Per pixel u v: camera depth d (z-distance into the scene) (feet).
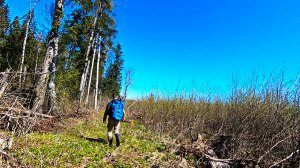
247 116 33.50
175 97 55.16
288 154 27.20
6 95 36.09
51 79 52.70
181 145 36.94
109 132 36.11
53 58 53.62
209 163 29.30
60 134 38.75
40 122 41.22
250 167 28.09
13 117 33.40
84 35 88.48
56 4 53.88
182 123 45.52
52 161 26.23
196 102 51.47
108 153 31.96
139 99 83.25
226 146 33.71
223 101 46.26
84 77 90.22
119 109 35.94
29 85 53.78
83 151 30.83
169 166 29.30
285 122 28.96
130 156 32.22
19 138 32.07
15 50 77.20
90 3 80.48
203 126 45.01
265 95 33.42
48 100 51.60
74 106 72.33
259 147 29.68
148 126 51.24
